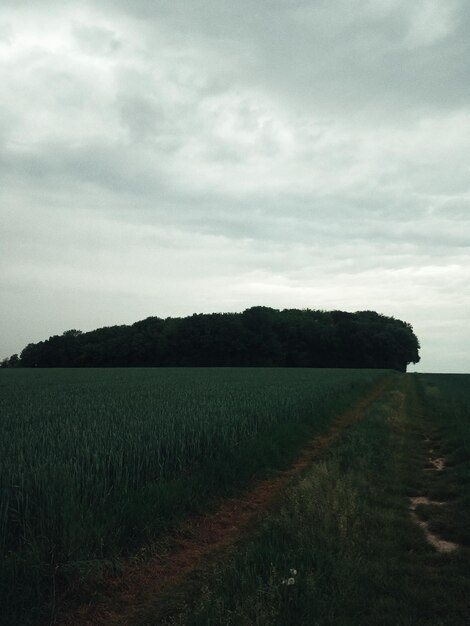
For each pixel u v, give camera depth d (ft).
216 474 33.91
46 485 23.88
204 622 16.28
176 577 21.25
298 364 384.68
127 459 30.48
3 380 152.25
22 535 21.01
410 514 29.07
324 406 73.10
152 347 370.94
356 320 438.40
